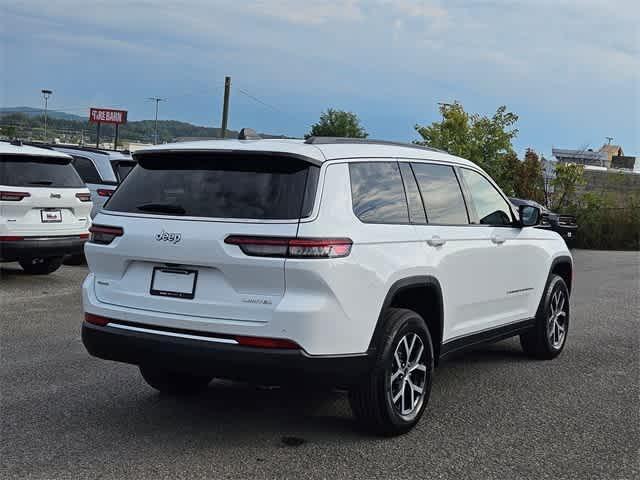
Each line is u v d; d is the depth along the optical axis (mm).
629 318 10008
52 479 4195
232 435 4977
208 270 4555
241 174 4672
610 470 4551
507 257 6480
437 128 30156
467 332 6008
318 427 5188
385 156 5262
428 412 5629
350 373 4574
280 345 4367
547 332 7320
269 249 4379
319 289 4387
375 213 4930
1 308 9172
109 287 4918
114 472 4305
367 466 4496
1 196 10188
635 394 6223
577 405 5883
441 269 5434
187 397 5828
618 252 24188
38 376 6273
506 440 5035
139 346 4688
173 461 4492
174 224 4641
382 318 4812
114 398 5734
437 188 5742
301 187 4527
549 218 20734
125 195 5000
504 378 6676
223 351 4434
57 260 11906
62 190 10805
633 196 29578
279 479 4262
